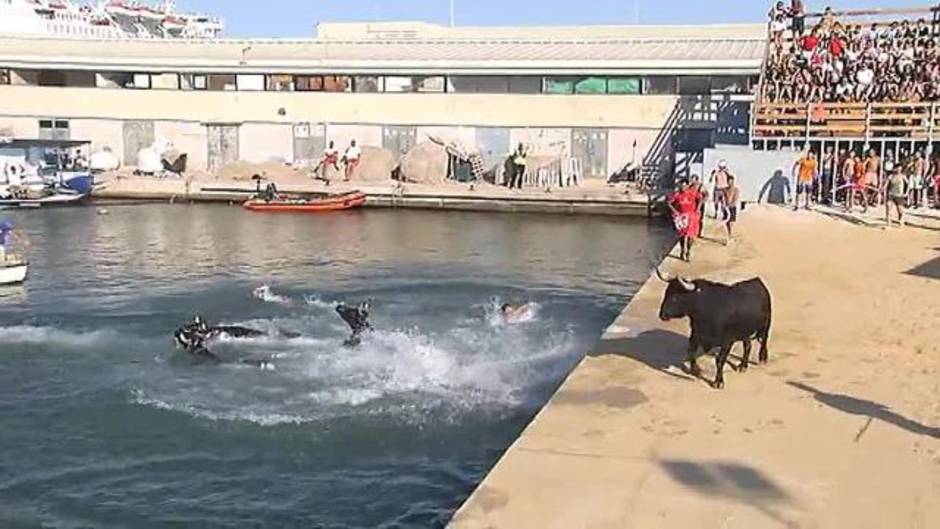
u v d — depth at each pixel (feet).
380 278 85.25
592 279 85.76
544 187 143.02
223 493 39.86
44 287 80.64
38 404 49.47
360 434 44.91
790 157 100.42
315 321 66.49
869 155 100.73
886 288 56.13
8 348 59.72
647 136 152.25
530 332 63.62
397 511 38.14
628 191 136.36
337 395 49.70
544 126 155.94
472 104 158.30
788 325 46.50
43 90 170.09
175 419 47.06
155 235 112.06
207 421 46.73
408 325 65.26
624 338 43.62
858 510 25.18
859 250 71.20
